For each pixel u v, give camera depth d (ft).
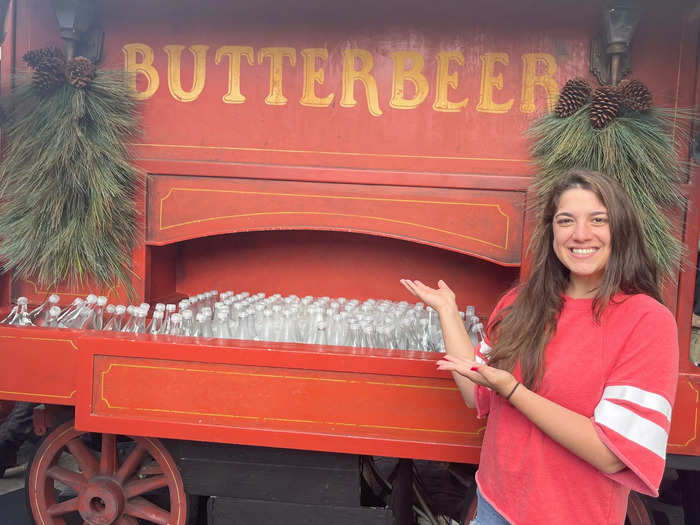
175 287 9.40
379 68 7.61
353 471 6.63
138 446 7.07
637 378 3.69
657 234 6.66
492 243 7.45
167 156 7.98
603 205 4.03
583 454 3.71
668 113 6.82
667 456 6.23
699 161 6.85
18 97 7.75
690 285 6.88
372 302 8.20
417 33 7.52
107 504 7.00
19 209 7.82
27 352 7.08
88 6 7.72
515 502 4.14
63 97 7.59
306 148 7.77
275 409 6.37
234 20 7.79
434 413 6.16
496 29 7.38
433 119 7.54
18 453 10.86
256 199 7.84
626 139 6.62
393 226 7.63
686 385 6.04
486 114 7.44
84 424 6.61
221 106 7.87
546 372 4.05
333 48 7.66
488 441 4.49
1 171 7.81
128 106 7.91
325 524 6.71
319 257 9.26
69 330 7.07
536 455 4.02
